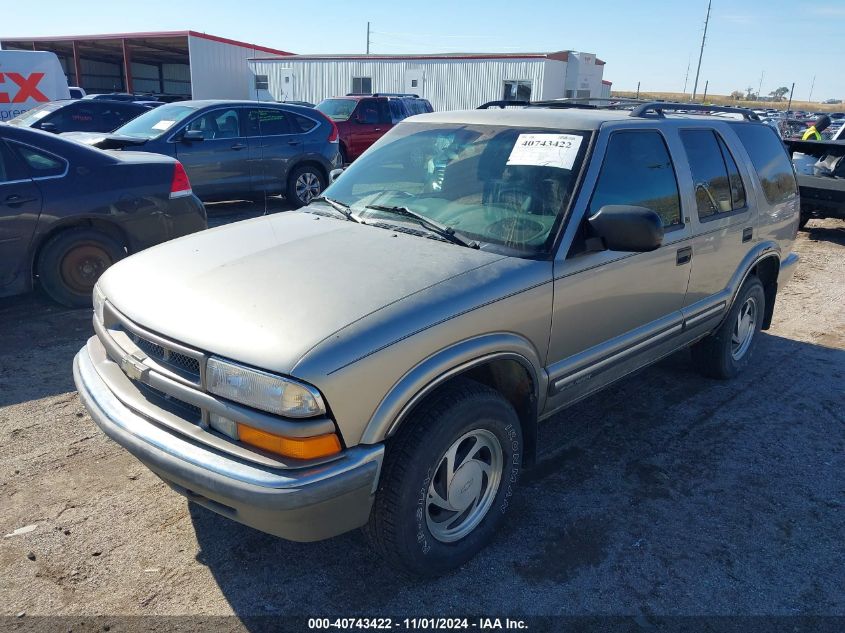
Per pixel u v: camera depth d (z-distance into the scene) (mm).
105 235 5812
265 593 2742
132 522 3137
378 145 4086
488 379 3094
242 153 10188
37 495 3299
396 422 2451
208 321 2498
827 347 5824
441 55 26891
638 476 3688
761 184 4785
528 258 3016
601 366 3480
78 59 34344
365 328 2400
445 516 2869
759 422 4371
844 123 12562
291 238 3201
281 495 2211
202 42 29859
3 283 5402
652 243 2965
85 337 5281
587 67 27594
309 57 28531
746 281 4777
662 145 3846
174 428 2463
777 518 3359
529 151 3426
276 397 2252
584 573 2920
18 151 5371
